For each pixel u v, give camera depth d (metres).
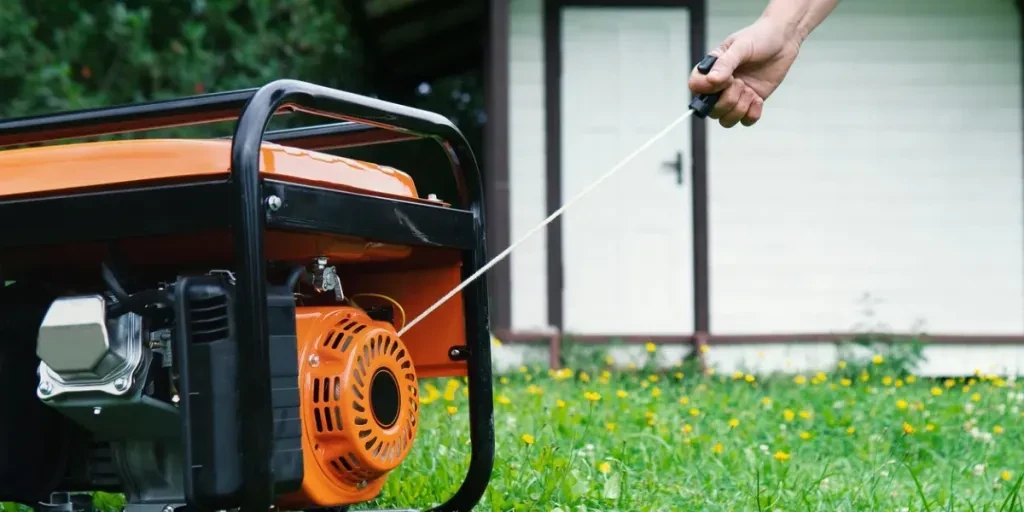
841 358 7.58
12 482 2.25
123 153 2.06
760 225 8.13
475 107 13.34
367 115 2.29
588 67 8.04
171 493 2.16
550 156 7.97
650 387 5.91
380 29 9.23
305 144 2.76
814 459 3.82
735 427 4.09
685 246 8.02
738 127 8.15
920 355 7.54
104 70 9.17
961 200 8.20
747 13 8.16
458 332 2.62
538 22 8.02
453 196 10.84
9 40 8.32
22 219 2.09
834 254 8.16
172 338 2.04
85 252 2.26
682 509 2.95
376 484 2.29
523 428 3.82
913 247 8.18
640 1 8.05
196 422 1.94
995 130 8.23
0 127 2.28
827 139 8.18
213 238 2.16
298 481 2.04
